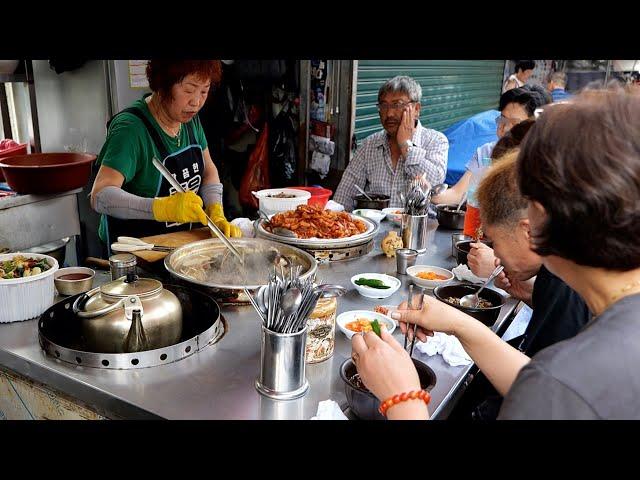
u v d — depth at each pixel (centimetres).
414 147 365
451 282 222
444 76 711
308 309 139
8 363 160
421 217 258
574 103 84
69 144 433
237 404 138
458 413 203
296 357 139
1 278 177
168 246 228
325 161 522
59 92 422
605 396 78
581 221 80
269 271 206
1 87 440
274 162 498
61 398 154
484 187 146
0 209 309
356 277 218
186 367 154
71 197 349
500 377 135
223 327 178
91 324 155
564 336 159
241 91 455
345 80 519
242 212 493
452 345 167
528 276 152
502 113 335
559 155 80
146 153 277
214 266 209
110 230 288
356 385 133
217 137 457
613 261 82
